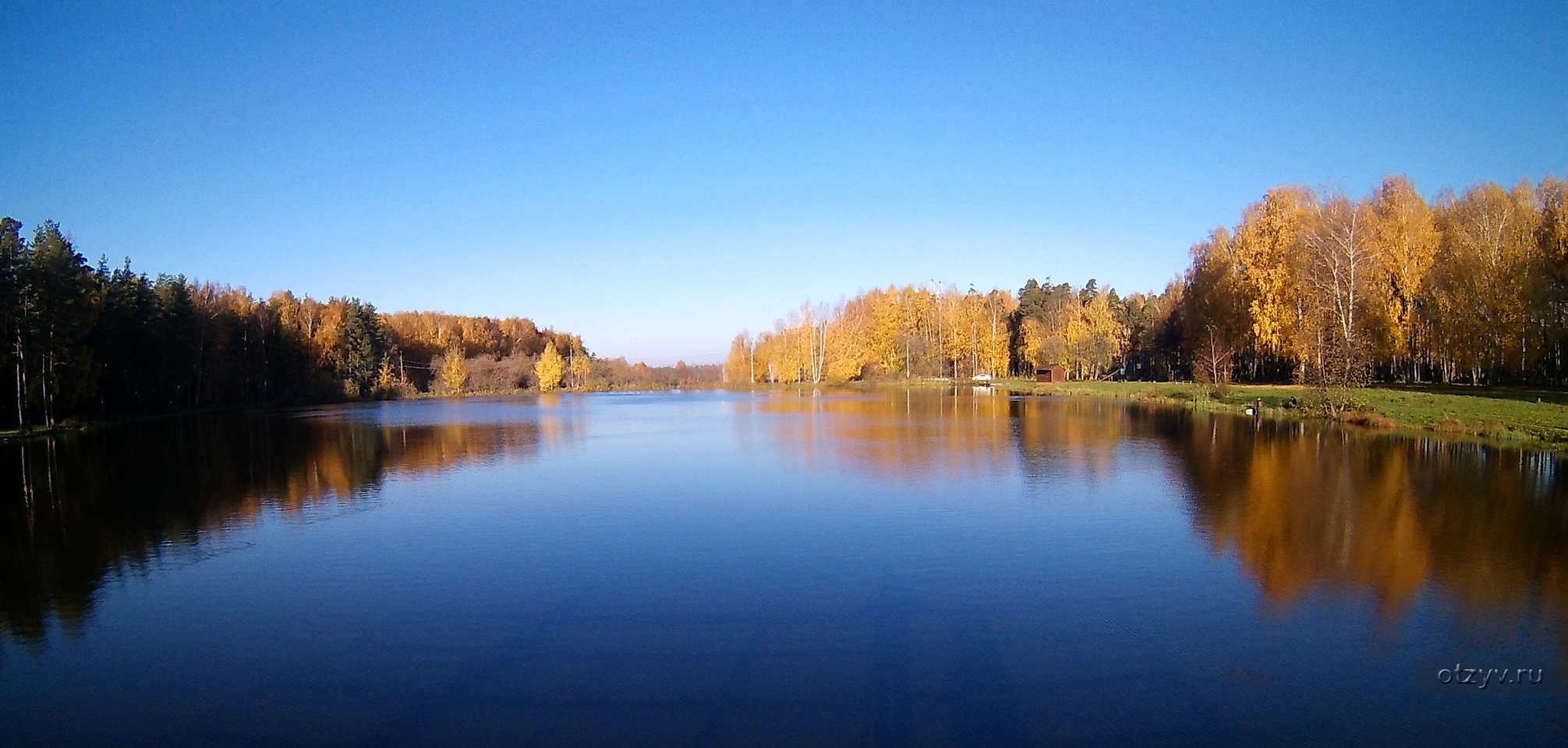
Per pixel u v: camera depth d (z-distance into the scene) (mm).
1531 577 10555
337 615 9898
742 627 9227
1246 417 35656
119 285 50062
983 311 95750
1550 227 41812
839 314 98438
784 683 7676
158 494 18969
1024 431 31344
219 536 14266
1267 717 6895
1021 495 17141
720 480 19906
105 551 13195
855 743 6512
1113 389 58781
